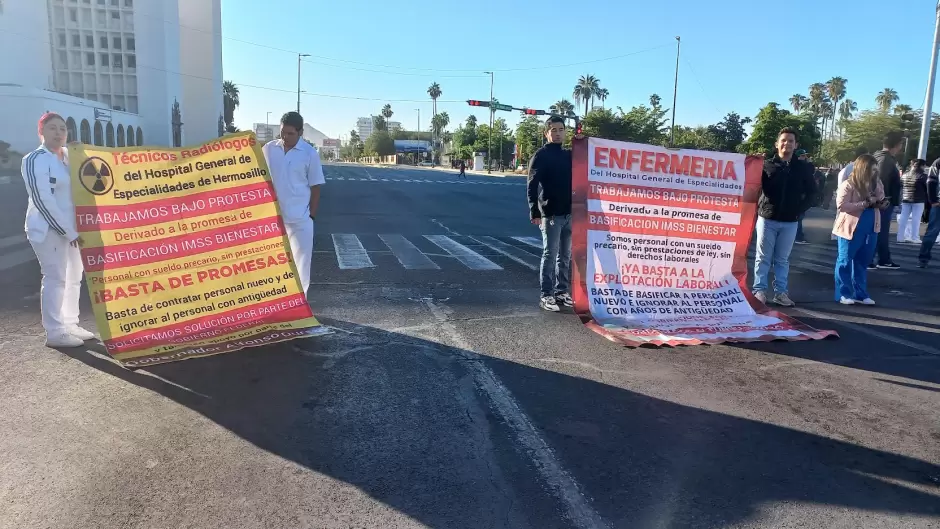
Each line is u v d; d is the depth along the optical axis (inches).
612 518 109.3
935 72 752.3
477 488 117.9
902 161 1531.7
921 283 336.8
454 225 584.4
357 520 106.7
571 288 266.1
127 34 1830.7
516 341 210.4
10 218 535.5
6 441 131.9
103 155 191.0
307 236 233.1
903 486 122.3
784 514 111.7
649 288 253.1
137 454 127.6
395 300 265.0
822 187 880.9
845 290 280.7
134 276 195.3
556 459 129.8
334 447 132.6
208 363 182.1
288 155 226.8
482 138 3553.2
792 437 142.5
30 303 244.4
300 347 197.9
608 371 183.3
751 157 262.7
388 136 5600.4
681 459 131.2
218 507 109.3
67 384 163.9
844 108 3654.0
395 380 171.9
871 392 171.2
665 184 253.9
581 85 4281.5
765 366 191.0
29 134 1358.3
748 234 264.8
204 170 205.8
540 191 253.8
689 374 182.5
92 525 103.3
